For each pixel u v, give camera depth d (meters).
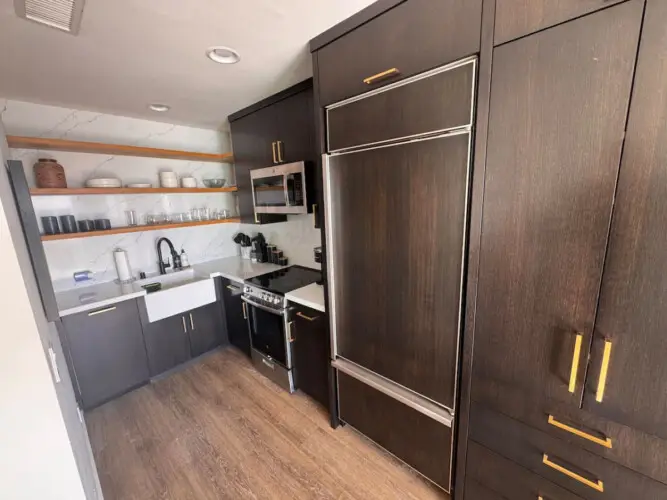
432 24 1.02
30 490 0.63
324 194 1.54
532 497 1.12
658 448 0.84
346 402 1.80
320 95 1.45
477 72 0.96
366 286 1.49
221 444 1.83
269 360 2.40
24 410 0.61
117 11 1.11
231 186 3.01
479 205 1.03
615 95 0.75
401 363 1.43
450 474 1.37
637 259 0.78
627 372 0.84
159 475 1.63
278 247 3.01
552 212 0.89
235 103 2.24
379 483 1.57
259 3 1.11
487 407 1.17
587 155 0.81
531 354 1.01
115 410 2.14
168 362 2.53
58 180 2.05
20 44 1.29
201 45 1.39
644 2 0.68
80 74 1.63
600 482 0.96
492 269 1.04
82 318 2.05
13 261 0.57
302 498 1.50
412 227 1.24
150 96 2.02
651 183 0.73
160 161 2.75
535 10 0.82
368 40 1.20
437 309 1.24
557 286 0.92
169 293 2.47
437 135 1.09
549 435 1.03
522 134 0.90
